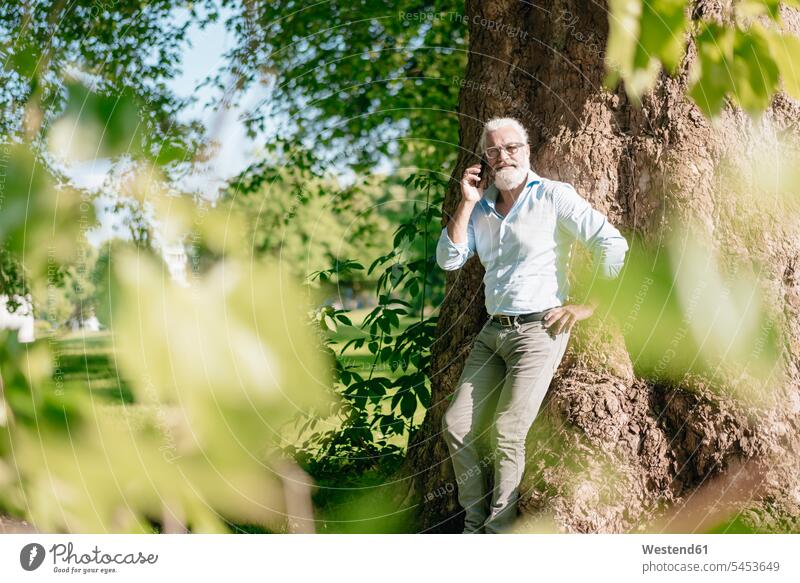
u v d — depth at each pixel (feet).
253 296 2.01
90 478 2.14
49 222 2.25
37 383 2.35
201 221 2.15
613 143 11.24
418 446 12.60
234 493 2.06
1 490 2.28
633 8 3.31
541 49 12.22
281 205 24.56
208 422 1.92
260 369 1.94
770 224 10.64
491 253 10.37
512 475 9.65
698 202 10.60
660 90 11.09
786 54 4.28
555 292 9.87
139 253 2.04
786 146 11.17
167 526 2.07
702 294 6.82
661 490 10.36
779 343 10.14
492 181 11.43
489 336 10.21
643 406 10.53
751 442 10.21
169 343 1.90
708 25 4.30
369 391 13.92
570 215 9.70
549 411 10.70
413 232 14.53
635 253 5.80
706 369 10.28
